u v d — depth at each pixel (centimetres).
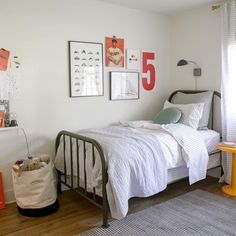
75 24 324
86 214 263
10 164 292
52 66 311
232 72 327
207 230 232
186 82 404
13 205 287
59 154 304
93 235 225
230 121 333
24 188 256
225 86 336
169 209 272
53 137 319
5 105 283
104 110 360
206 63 374
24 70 293
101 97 356
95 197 269
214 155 341
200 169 300
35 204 256
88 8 333
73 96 329
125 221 247
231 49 327
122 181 226
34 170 257
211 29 364
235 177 311
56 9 309
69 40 321
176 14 407
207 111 353
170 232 229
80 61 331
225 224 242
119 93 372
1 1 274
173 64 421
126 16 370
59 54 315
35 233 229
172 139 287
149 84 406
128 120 388
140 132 299
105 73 357
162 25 411
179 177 298
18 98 291
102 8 345
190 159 288
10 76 284
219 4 350
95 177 241
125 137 271
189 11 389
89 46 337
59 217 257
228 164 338
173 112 338
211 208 274
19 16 286
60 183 313
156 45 408
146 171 247
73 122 333
